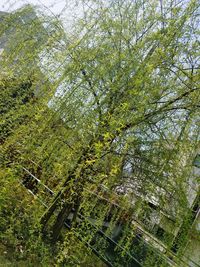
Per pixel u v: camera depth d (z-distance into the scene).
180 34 6.45
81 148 6.52
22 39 7.45
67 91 6.68
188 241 6.52
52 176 6.89
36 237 6.94
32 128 6.93
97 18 6.98
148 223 6.82
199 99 6.48
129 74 6.42
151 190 6.66
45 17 7.40
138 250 7.07
